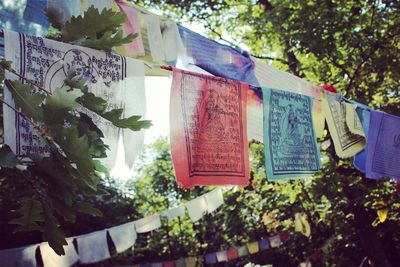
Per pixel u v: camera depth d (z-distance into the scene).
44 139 1.06
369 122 4.29
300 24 6.11
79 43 1.33
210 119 2.76
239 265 15.82
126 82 2.10
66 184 1.09
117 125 1.21
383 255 6.86
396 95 6.95
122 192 16.59
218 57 3.26
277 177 3.27
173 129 2.56
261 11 7.48
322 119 4.02
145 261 16.19
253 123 3.26
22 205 1.12
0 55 1.91
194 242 16.61
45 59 1.79
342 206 6.88
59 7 2.08
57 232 1.12
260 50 7.91
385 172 4.34
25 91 1.08
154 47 2.84
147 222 7.58
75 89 1.04
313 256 10.46
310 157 3.57
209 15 8.24
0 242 10.38
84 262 6.58
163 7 8.38
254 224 14.06
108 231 7.02
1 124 1.50
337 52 6.08
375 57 6.11
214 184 2.73
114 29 1.34
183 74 2.63
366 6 6.43
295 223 9.55
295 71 7.11
